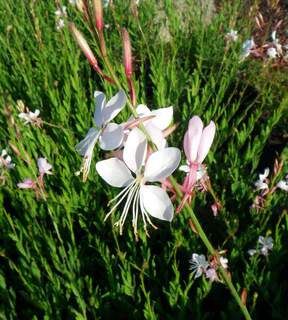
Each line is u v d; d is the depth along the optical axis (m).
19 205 0.23
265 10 0.48
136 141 0.10
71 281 0.17
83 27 0.39
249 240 0.21
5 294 0.19
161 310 0.19
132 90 0.10
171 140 0.27
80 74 0.35
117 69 0.31
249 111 0.34
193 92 0.29
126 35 0.10
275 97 0.34
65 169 0.24
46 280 0.21
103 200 0.25
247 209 0.24
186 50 0.39
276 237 0.20
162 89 0.28
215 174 0.26
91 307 0.19
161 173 0.10
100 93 0.11
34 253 0.21
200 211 0.24
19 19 0.40
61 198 0.22
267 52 0.29
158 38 0.41
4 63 0.37
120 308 0.19
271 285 0.19
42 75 0.34
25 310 0.20
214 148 0.26
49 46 0.36
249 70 0.36
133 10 0.30
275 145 0.31
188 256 0.21
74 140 0.26
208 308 0.20
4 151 0.21
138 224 0.22
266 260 0.20
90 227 0.23
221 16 0.39
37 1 0.43
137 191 0.10
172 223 0.22
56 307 0.18
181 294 0.18
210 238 0.23
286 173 0.22
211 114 0.28
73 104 0.32
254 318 0.19
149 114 0.11
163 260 0.21
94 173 0.24
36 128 0.24
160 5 0.45
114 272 0.21
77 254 0.21
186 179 0.10
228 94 0.35
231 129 0.27
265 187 0.20
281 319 0.19
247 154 0.25
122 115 0.26
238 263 0.21
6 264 0.22
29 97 0.32
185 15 0.42
